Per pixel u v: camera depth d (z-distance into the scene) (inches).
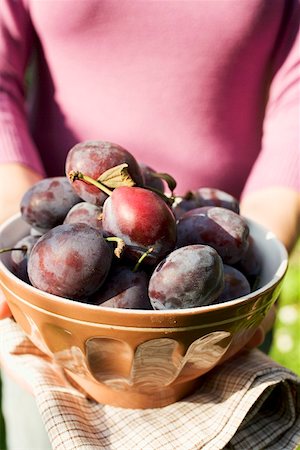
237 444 19.5
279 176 28.4
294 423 20.4
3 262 19.5
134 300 17.4
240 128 31.5
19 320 19.2
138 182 19.1
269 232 21.7
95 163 18.6
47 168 32.6
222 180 31.7
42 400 19.5
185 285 16.7
